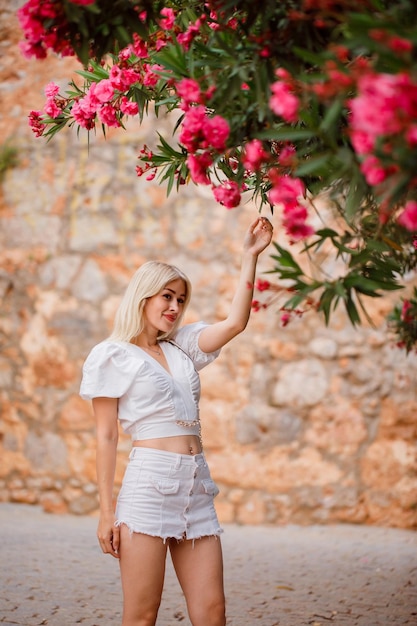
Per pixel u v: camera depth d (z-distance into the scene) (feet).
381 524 22.30
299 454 22.57
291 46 7.48
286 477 22.56
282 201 6.93
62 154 24.04
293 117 6.53
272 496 22.56
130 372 9.10
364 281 9.10
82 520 22.27
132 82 9.37
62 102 10.23
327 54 6.34
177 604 13.69
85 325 23.43
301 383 22.67
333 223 19.80
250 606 13.61
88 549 17.87
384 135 5.46
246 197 22.98
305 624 12.56
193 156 7.78
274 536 20.89
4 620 11.98
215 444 22.77
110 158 23.79
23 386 23.68
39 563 16.11
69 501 23.08
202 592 8.80
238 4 7.81
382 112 5.11
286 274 9.66
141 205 23.57
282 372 22.80
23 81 24.31
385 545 19.93
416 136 5.13
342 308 22.71
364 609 13.55
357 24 5.78
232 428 22.79
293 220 6.89
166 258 23.35
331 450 22.52
